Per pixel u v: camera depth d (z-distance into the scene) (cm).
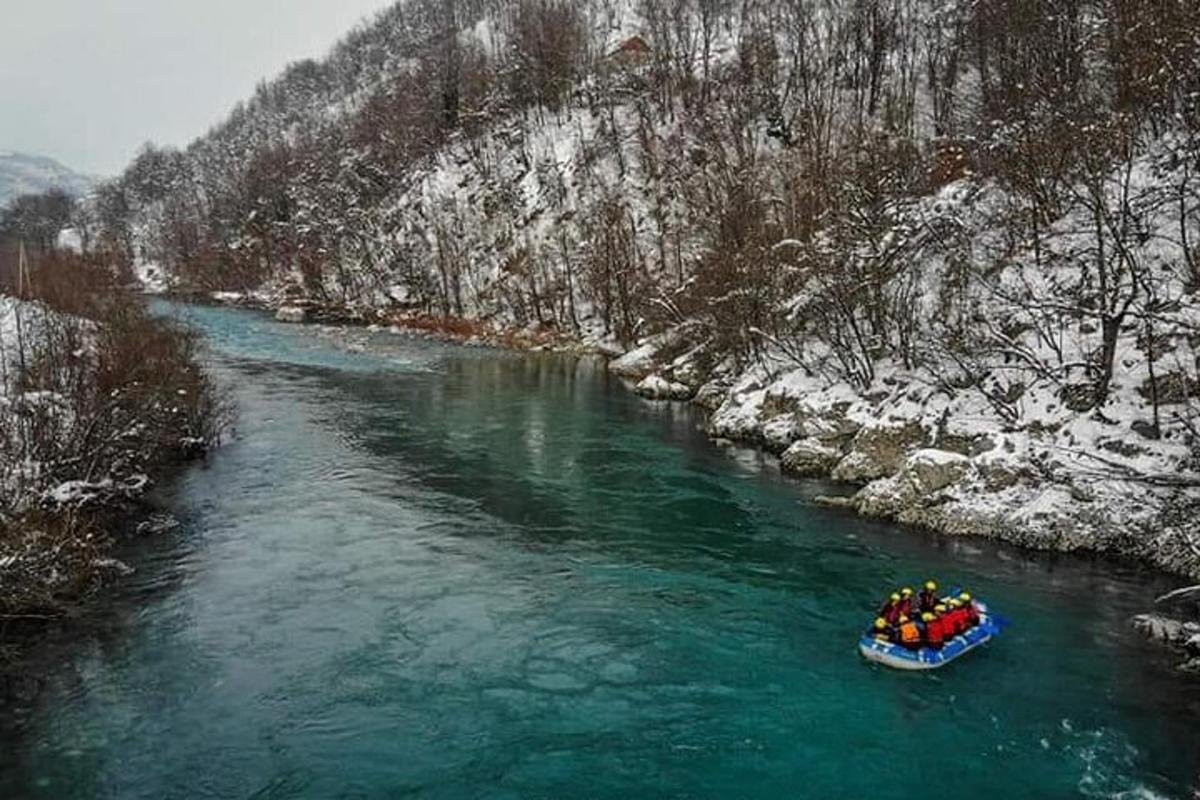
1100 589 2286
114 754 1593
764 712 1742
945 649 1920
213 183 14362
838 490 3172
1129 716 1706
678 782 1522
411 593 2311
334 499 3086
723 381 4747
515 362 6456
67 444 2680
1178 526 2319
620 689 1833
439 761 1583
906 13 8531
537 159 8888
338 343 7169
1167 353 2889
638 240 7438
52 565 2233
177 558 2533
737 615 2180
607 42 10950
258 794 1484
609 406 4791
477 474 3406
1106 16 4209
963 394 3219
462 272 8612
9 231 15725
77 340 3328
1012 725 1683
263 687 1833
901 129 6338
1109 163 3400
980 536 2664
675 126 8469
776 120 7712
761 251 4438
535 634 2083
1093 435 2764
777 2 9819
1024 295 3262
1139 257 3167
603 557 2564
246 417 4322
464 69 11150
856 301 3784
